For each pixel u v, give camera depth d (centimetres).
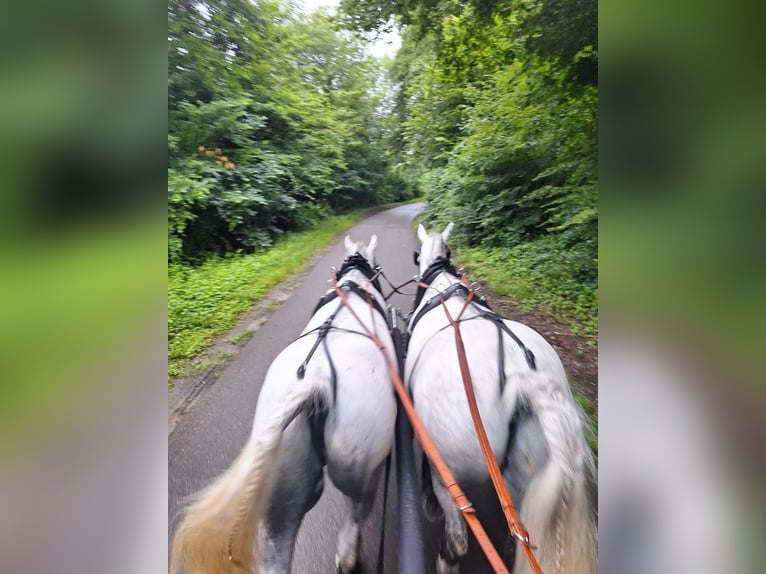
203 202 562
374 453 197
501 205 608
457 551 201
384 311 282
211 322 442
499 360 195
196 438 294
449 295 265
